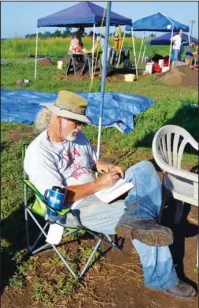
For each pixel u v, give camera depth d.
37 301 2.91
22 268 3.21
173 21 19.83
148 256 2.94
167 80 14.57
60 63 18.55
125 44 33.19
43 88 12.11
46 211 2.92
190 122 8.38
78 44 15.16
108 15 4.18
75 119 2.77
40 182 2.82
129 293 3.05
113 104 7.30
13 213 4.05
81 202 3.00
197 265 3.38
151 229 2.61
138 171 2.91
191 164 5.89
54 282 3.11
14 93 9.06
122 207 2.96
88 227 3.02
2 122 7.42
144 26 20.09
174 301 3.00
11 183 4.78
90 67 15.24
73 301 2.94
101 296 3.00
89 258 3.16
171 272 2.98
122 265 3.36
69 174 3.05
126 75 15.21
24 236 3.70
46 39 36.12
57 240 2.97
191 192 3.52
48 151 2.87
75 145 3.12
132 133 7.10
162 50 33.34
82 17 13.67
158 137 3.63
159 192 2.89
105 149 6.41
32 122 7.16
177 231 3.95
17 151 5.89
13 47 31.44
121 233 2.70
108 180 2.97
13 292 3.00
